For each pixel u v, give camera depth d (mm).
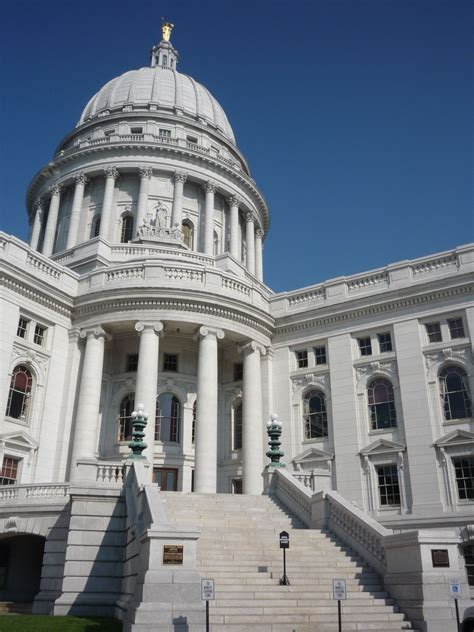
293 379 39375
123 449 37406
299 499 25531
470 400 33094
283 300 41469
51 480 34250
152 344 36125
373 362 36625
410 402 34438
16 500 26375
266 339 40219
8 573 29766
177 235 52312
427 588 16531
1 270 33469
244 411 37625
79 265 46469
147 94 67625
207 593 14109
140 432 25969
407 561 17500
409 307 36531
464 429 32500
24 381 34625
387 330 37125
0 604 26422
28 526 25797
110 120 64000
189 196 59406
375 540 19719
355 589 18125
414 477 32875
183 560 15859
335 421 36562
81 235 56781
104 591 21828
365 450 34812
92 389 35844
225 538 21297
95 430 35594
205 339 37031
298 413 38375
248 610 15945
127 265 38688
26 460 33250
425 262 37031
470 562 30359
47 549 25062
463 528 30469
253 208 63781
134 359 39875
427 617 16031
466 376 33562
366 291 38562
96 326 37219
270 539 21734
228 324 37906
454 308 34906
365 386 36562
